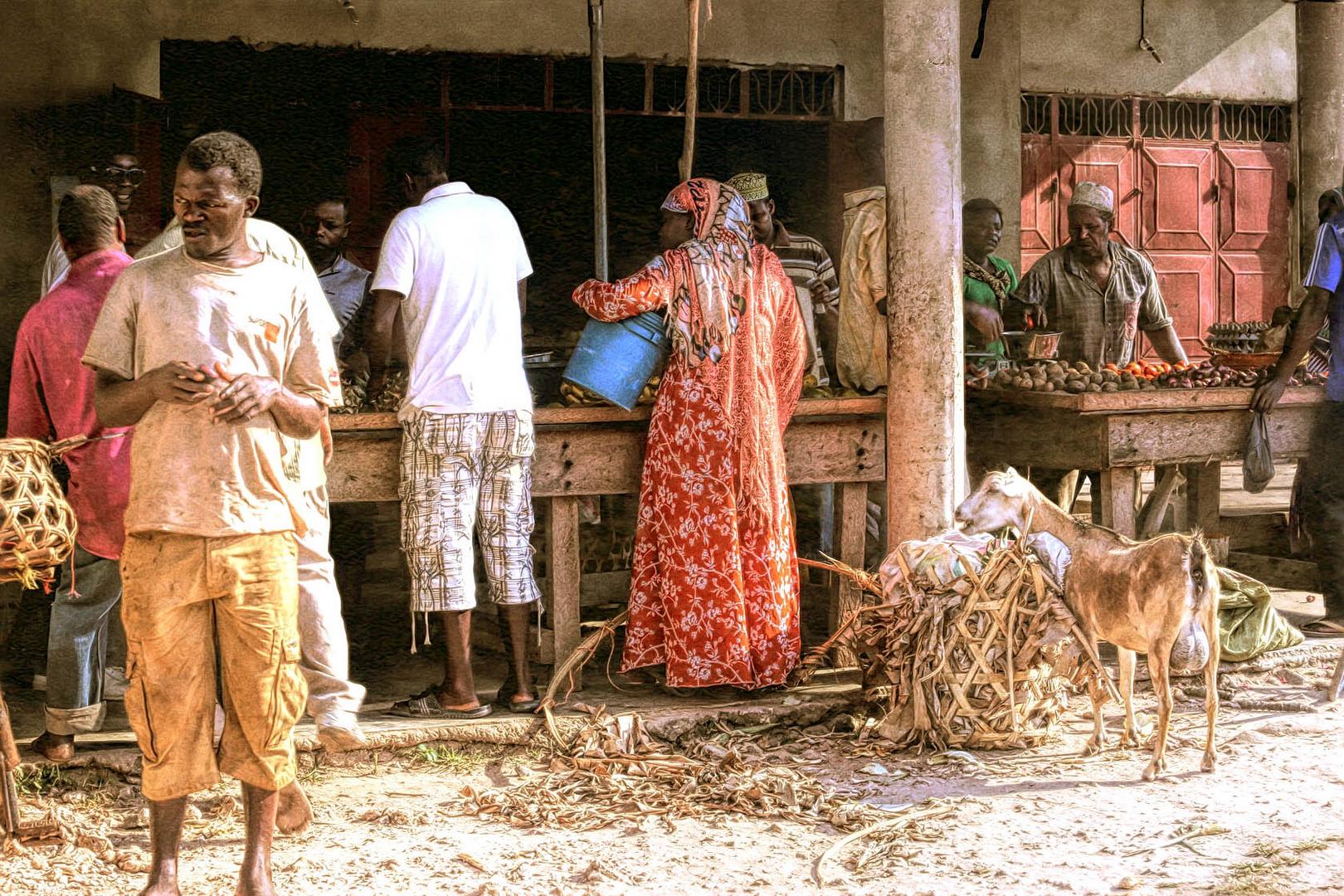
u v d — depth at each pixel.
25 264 8.20
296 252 4.41
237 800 4.47
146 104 8.30
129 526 3.44
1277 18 11.16
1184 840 4.10
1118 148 10.93
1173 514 8.28
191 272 3.46
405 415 5.05
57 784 4.61
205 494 3.40
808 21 9.66
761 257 5.45
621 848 4.13
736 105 9.74
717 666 5.24
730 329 5.27
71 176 8.13
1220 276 11.38
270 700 3.50
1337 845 4.05
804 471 5.77
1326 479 6.36
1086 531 4.91
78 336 4.42
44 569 3.93
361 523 6.95
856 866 3.95
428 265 5.00
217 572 3.41
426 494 5.04
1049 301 7.34
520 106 9.44
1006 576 4.97
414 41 8.96
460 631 5.14
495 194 10.54
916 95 5.49
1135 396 6.04
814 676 5.74
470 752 5.01
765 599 5.36
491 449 5.09
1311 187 8.74
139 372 3.47
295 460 4.00
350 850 4.12
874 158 7.09
